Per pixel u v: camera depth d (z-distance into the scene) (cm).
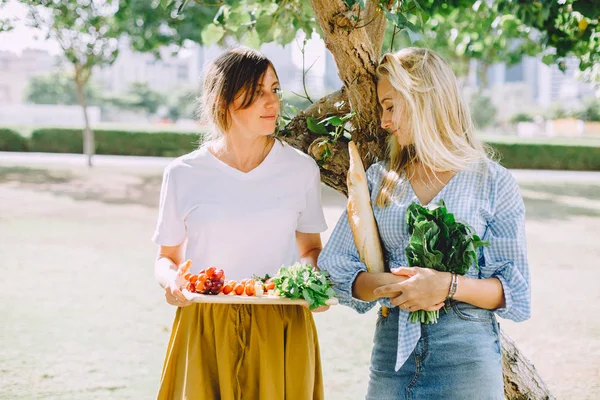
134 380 461
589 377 482
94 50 1903
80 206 1274
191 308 242
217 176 251
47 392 435
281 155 257
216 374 238
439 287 212
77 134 2623
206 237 248
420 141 225
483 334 222
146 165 2169
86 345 533
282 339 238
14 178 1647
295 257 259
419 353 221
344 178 296
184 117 7256
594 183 1914
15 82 8944
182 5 313
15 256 844
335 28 267
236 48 251
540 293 728
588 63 458
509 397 301
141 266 815
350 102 285
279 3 396
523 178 2042
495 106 5631
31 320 594
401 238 233
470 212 225
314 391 251
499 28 675
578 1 359
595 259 902
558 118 5756
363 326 605
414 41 252
